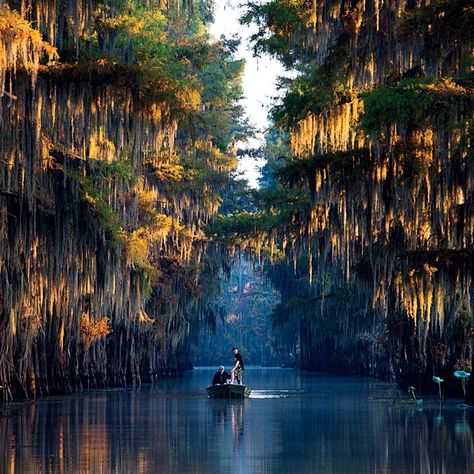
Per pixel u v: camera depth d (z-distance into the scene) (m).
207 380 107.12
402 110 34.91
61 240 51.31
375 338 78.56
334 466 29.05
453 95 34.75
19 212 48.50
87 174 56.25
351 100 48.69
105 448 33.62
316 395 68.44
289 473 27.72
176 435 38.16
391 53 43.75
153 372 99.94
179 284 94.44
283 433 38.91
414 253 43.88
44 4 41.66
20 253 50.75
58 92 42.53
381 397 64.25
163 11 99.38
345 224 51.03
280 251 102.19
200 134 99.94
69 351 72.19
